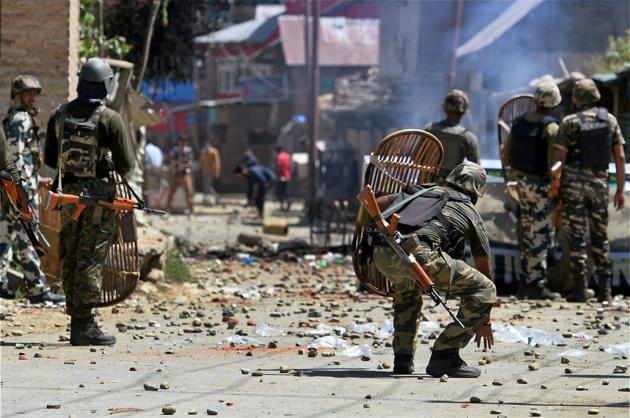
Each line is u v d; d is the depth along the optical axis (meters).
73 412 16.06
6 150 24.14
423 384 18.69
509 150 31.41
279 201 97.25
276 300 31.27
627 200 32.44
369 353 21.92
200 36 70.38
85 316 22.73
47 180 30.33
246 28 141.75
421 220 18.83
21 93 27.84
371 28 129.12
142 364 20.48
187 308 29.09
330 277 38.09
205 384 18.48
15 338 23.67
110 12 63.72
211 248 48.00
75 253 22.77
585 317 27.61
